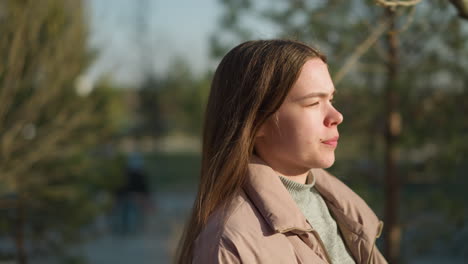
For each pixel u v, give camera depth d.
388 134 4.00
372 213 1.45
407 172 4.04
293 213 1.16
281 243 1.12
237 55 1.27
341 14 3.70
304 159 1.19
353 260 1.39
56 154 4.53
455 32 3.66
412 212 4.07
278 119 1.19
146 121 18.83
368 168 4.25
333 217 1.44
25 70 3.99
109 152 5.51
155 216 11.61
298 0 3.75
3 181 4.16
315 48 1.25
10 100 3.82
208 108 1.32
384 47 3.85
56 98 4.34
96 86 4.92
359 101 4.05
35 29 3.94
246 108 1.20
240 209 1.15
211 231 1.13
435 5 3.55
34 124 4.26
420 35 3.78
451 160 3.77
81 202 4.97
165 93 19.83
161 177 17.52
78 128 4.90
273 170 1.24
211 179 1.21
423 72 3.84
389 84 3.76
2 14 3.88
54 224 4.98
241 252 1.07
